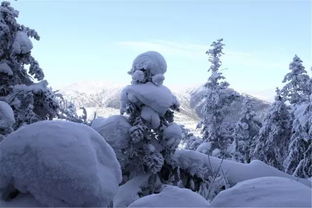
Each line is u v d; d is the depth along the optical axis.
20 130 5.10
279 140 25.67
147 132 14.71
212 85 27.77
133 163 14.98
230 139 27.86
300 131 19.77
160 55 15.65
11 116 11.68
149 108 14.91
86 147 4.94
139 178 14.88
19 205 4.74
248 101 29.77
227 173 13.60
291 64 27.62
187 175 15.12
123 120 15.14
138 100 14.97
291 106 26.17
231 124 28.86
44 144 4.82
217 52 28.09
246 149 28.81
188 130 30.30
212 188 9.71
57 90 16.08
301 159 21.08
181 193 5.04
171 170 15.34
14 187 4.87
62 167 4.68
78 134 5.07
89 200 4.70
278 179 5.12
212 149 27.28
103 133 14.83
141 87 15.06
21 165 4.79
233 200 4.77
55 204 4.65
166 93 15.15
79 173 4.70
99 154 5.18
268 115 25.89
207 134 27.92
